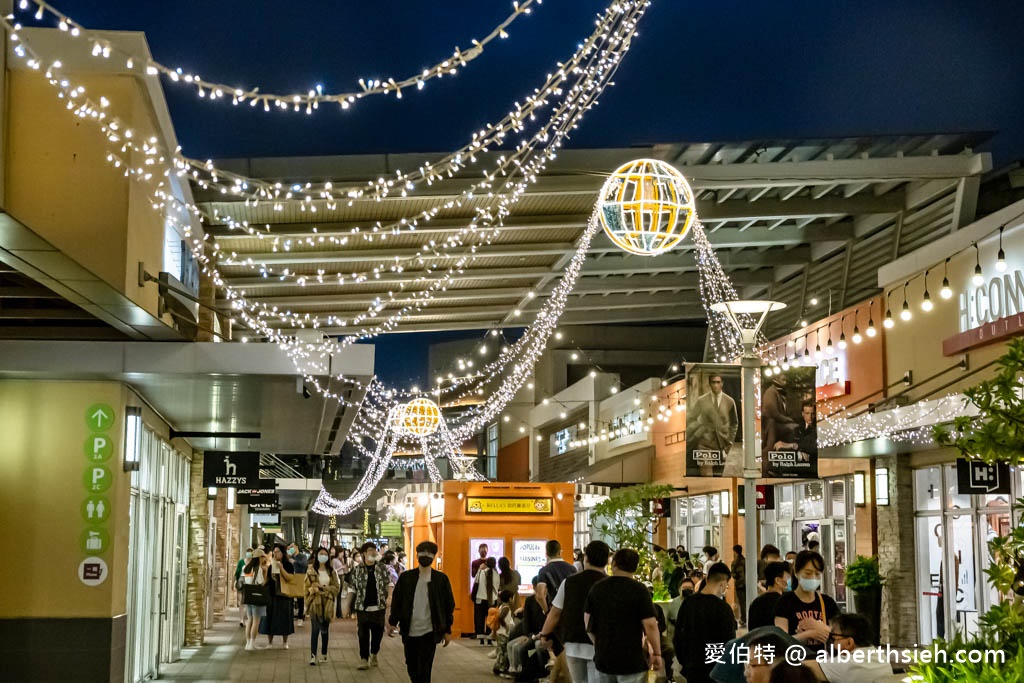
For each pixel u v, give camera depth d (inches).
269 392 622.2
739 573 757.3
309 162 808.3
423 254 959.0
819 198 1135.0
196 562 968.9
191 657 836.6
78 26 306.5
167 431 785.6
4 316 526.0
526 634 644.7
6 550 551.2
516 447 2413.9
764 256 1357.0
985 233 773.9
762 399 516.4
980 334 751.1
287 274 591.5
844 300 1228.5
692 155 1006.4
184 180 585.3
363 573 751.1
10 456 558.6
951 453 810.8
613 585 354.3
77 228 446.3
